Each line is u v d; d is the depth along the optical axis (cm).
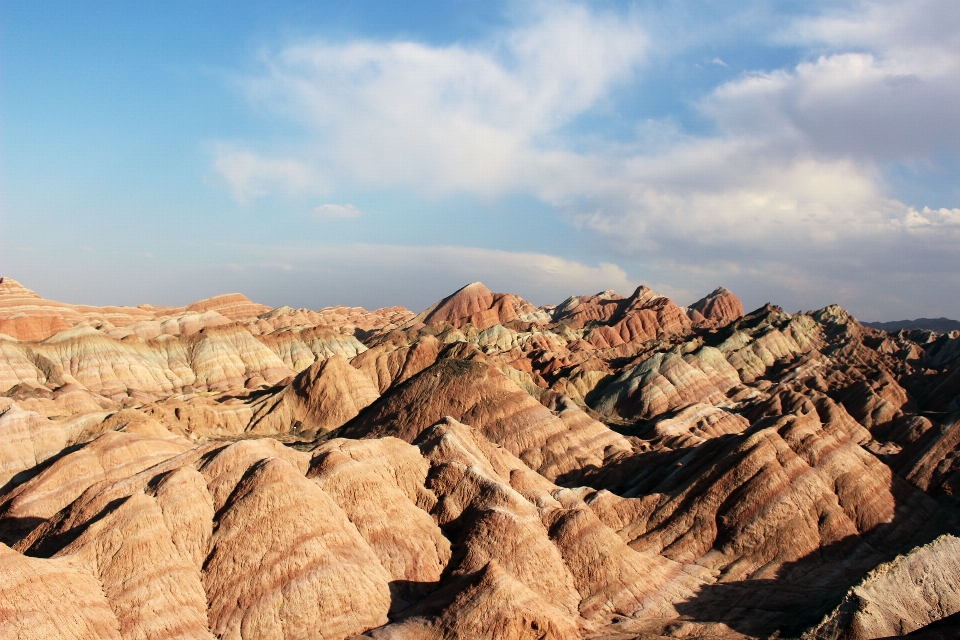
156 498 6234
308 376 14975
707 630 5991
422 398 13162
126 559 5612
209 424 13475
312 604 5653
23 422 10288
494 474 8319
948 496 9300
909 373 19112
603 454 11488
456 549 6744
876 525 7850
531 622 5481
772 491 7956
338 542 6150
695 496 8225
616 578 6700
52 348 16375
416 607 5847
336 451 7288
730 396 17800
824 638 5775
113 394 15800
